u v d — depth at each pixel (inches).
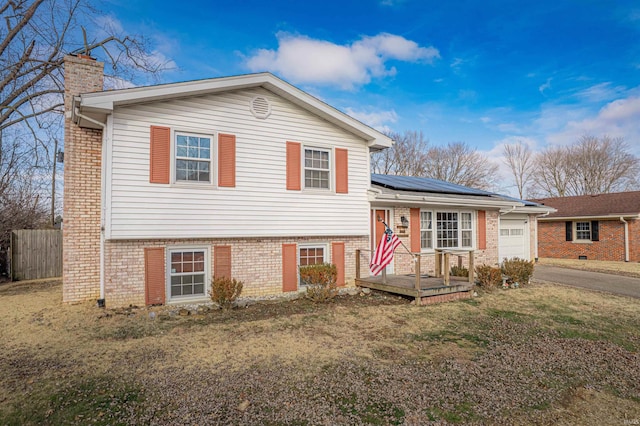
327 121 418.3
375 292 411.5
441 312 326.6
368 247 442.9
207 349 219.0
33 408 148.0
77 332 249.3
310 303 352.8
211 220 346.0
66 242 331.6
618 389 177.8
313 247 410.6
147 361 198.7
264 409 148.8
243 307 332.2
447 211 539.8
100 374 181.5
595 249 816.9
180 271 339.3
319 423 139.2
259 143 374.0
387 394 164.7
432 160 1679.4
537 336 262.1
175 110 334.0
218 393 162.1
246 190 364.5
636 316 323.3
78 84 339.6
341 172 425.7
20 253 534.9
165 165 327.6
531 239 721.6
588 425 144.0
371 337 249.9
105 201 308.7
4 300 354.9
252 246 371.2
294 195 391.9
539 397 166.9
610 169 1508.4
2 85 577.9
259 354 212.1
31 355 206.8
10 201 627.8
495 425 141.3
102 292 334.3
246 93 368.5
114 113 309.0
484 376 188.5
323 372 187.8
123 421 138.5
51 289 430.6
